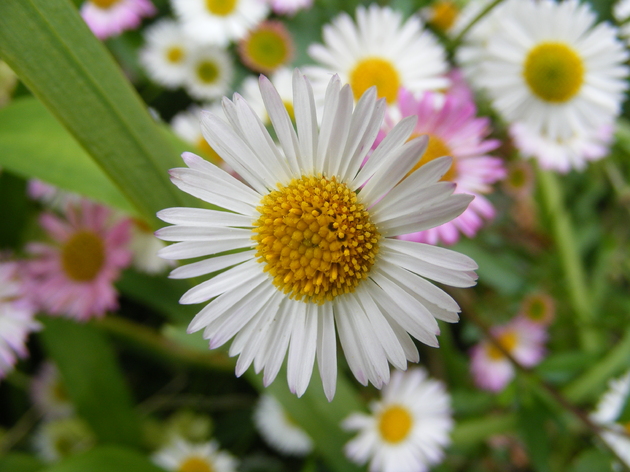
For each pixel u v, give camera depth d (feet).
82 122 0.15
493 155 0.26
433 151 0.17
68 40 0.15
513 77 0.22
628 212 0.30
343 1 0.29
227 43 0.28
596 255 0.30
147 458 0.22
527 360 0.27
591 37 0.22
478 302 0.28
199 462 0.26
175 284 0.25
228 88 0.30
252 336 0.15
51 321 0.24
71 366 0.24
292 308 0.15
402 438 0.24
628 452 0.24
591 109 0.22
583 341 0.27
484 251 0.27
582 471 0.24
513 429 0.25
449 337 0.27
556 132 0.22
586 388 0.24
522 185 0.26
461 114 0.17
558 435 0.27
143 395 0.28
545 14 0.21
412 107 0.17
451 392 0.26
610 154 0.28
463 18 0.25
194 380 0.28
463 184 0.17
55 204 0.24
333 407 0.23
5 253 0.24
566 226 0.27
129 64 0.29
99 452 0.22
